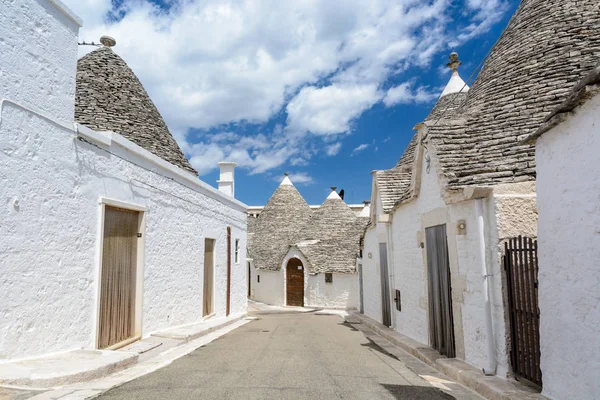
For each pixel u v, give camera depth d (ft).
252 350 24.98
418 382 17.89
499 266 17.48
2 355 15.55
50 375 14.79
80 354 18.83
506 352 17.10
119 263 24.45
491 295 17.92
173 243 32.01
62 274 19.02
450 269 21.71
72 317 19.66
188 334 28.78
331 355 23.95
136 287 26.40
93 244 21.53
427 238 26.20
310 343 28.81
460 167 21.63
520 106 24.49
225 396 14.62
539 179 14.73
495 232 17.75
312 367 20.07
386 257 38.58
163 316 30.07
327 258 75.41
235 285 50.21
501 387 15.55
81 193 20.61
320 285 75.05
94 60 39.04
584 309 12.34
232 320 43.47
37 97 17.87
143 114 38.29
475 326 19.02
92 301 21.30
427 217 25.66
